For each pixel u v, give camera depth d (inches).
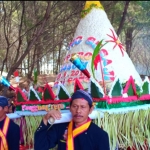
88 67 148.5
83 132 85.2
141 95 133.9
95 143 83.9
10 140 105.7
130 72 156.6
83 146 84.0
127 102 127.0
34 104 140.7
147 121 135.1
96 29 163.0
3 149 104.1
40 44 305.4
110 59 151.9
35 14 248.1
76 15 284.5
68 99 131.6
